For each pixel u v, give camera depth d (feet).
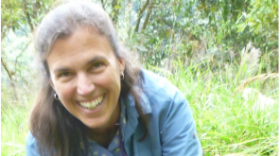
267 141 7.81
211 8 20.76
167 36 21.80
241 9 19.83
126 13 18.48
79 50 4.73
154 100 5.95
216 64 14.20
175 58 14.43
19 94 13.35
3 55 22.93
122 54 5.39
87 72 4.85
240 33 19.13
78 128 5.91
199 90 10.07
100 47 4.82
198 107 9.09
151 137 6.05
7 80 23.13
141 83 5.97
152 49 20.26
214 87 10.36
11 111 12.82
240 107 8.82
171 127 6.07
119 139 5.95
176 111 6.07
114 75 5.01
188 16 22.06
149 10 23.02
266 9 13.84
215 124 8.32
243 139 8.00
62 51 4.75
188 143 6.06
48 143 5.91
